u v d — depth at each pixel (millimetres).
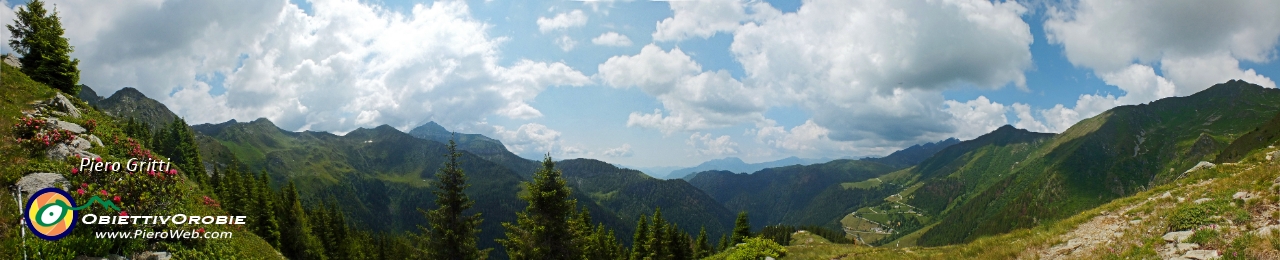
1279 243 11867
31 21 38438
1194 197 18719
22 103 22938
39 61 38844
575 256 34781
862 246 33500
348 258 89438
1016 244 20469
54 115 23812
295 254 70000
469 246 33906
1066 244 18547
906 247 29672
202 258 16672
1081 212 22094
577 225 36375
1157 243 15070
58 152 17266
